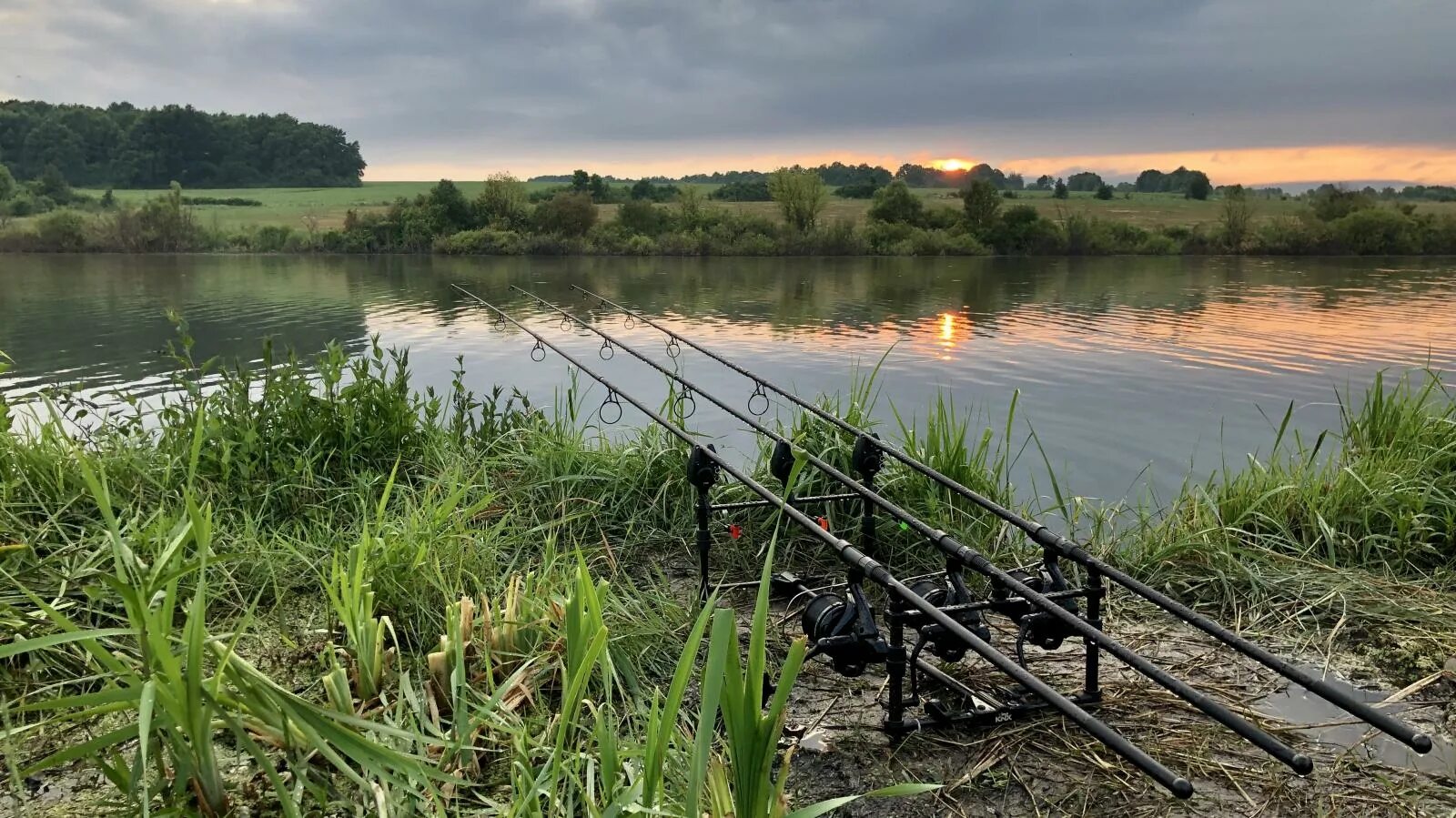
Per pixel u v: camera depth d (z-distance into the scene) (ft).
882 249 141.08
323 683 9.38
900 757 9.45
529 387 40.09
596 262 127.44
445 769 8.67
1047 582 10.55
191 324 62.23
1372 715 6.63
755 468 18.25
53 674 10.36
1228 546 14.26
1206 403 36.29
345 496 16.05
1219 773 9.25
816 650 9.93
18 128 279.08
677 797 8.23
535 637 10.87
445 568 12.49
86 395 36.96
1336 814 8.67
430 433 18.74
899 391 38.86
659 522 16.19
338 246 148.05
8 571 11.39
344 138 353.51
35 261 126.93
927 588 10.52
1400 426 19.02
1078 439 31.04
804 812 6.80
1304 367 43.60
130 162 294.05
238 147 321.11
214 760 8.00
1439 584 13.87
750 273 107.14
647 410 14.89
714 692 6.32
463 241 145.07
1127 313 66.08
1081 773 9.23
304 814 8.26
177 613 11.66
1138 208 183.93
